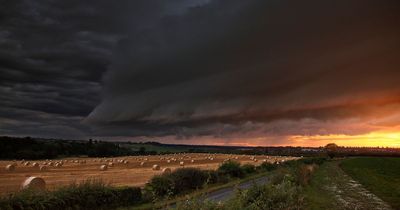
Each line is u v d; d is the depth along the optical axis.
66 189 19.89
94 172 53.06
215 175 39.53
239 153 166.88
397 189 35.72
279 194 17.14
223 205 11.22
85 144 142.88
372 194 32.09
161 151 180.00
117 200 23.08
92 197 20.94
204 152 176.38
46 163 74.12
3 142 112.56
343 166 78.19
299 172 36.38
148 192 26.89
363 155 167.88
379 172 59.94
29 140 125.38
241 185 37.97
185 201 10.83
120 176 45.59
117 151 144.12
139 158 106.69
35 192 17.88
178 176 30.84
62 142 141.50
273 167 66.00
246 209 12.91
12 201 16.12
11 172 53.25
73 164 75.94
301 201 20.84
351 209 24.06
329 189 35.59
